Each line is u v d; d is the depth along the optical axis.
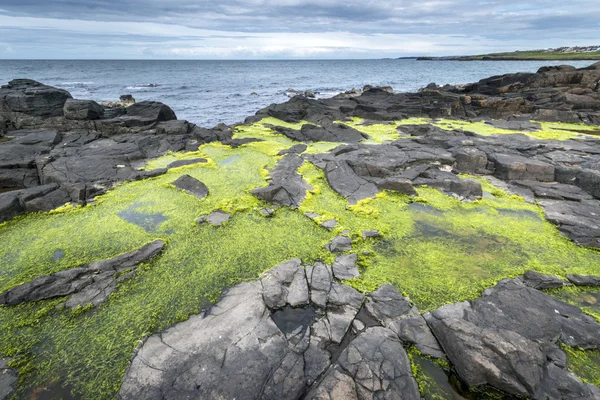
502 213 14.81
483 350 7.18
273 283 9.88
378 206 15.50
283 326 8.45
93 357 7.76
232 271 10.80
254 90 83.62
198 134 27.44
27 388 7.05
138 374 7.08
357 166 18.97
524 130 29.20
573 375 7.04
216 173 19.50
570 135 26.59
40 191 15.25
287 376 6.95
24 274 10.56
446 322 8.02
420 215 14.70
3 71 136.75
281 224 13.77
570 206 15.01
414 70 169.12
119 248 12.05
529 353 7.03
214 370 7.09
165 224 13.68
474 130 29.23
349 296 9.38
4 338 8.24
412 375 7.11
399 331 8.20
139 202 15.65
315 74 144.62
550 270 10.80
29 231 13.05
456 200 16.11
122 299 9.52
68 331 8.45
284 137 28.94
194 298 9.59
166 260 11.34
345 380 6.75
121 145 23.36
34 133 24.22
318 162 20.83
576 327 8.27
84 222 13.78
